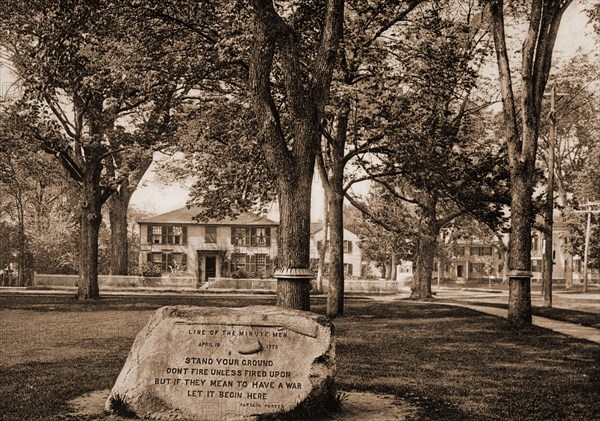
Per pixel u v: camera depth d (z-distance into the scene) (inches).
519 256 877.2
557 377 499.2
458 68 955.3
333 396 363.6
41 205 2723.9
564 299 1770.4
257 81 538.0
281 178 546.6
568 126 2425.0
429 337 772.6
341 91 864.3
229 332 358.9
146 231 2883.9
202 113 1019.3
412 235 1599.4
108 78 825.5
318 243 3002.0
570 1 869.8
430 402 405.7
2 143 1357.0
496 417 368.5
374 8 951.0
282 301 546.0
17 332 814.5
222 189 1106.7
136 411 350.6
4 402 396.5
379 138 1005.8
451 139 1034.7
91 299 1533.0
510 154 880.3
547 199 1248.8
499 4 877.2
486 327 890.1
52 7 644.7
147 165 2086.6
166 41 852.0
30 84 698.8
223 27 769.6
